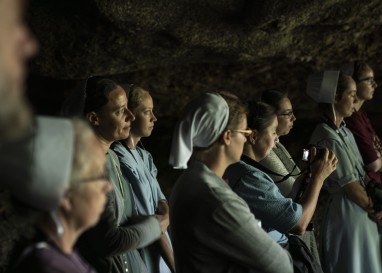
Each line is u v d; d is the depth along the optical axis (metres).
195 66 5.43
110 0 4.46
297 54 5.13
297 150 5.96
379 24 5.07
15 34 1.33
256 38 4.80
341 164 4.01
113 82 3.14
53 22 4.80
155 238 3.04
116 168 3.15
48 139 1.70
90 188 1.82
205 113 2.50
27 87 5.32
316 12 4.73
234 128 2.55
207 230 2.42
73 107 3.13
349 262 4.02
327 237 4.08
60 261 1.78
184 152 2.53
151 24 4.63
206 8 4.65
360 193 4.01
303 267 3.24
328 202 4.12
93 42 4.83
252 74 5.50
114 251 2.84
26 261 1.76
